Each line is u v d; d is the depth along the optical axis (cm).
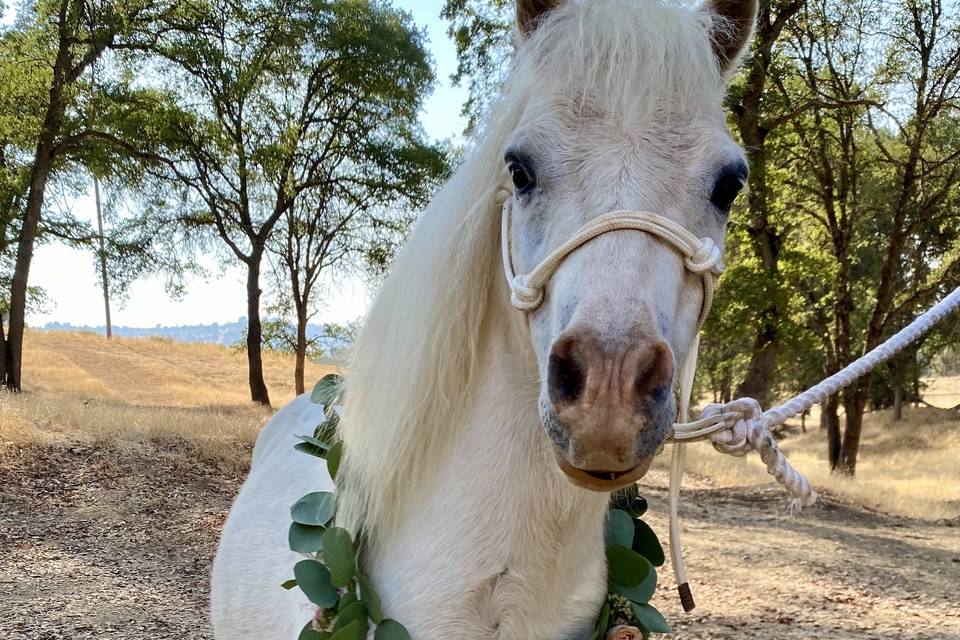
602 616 133
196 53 1415
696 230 115
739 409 127
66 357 2642
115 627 404
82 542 557
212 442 859
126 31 1338
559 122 117
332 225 1753
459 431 127
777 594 541
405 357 130
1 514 596
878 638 450
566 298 105
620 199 109
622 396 95
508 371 125
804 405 131
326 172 1705
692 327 115
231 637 176
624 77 115
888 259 1232
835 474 1266
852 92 1198
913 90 1168
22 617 409
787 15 1049
